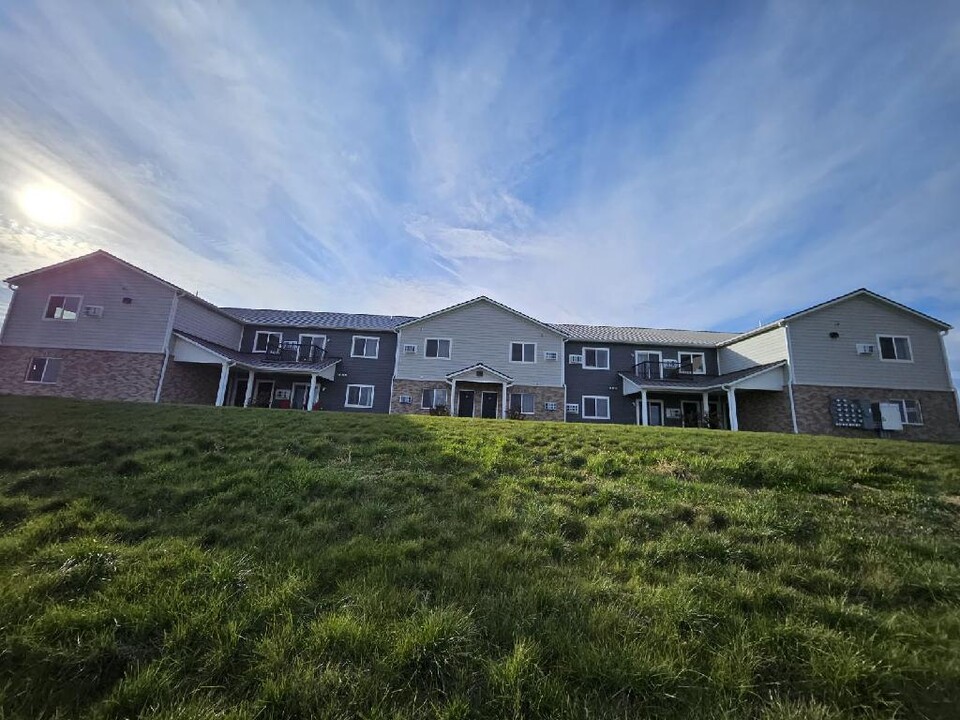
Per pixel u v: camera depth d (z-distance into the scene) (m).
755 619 3.16
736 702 2.46
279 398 25.66
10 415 9.81
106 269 22.09
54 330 21.52
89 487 5.37
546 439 9.61
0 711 2.22
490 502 5.48
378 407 25.70
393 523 4.66
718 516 5.19
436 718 2.26
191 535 4.21
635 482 6.58
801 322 22.12
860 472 7.26
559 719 2.28
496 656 2.71
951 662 2.75
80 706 2.29
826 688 2.58
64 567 3.39
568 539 4.62
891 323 22.30
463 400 24.55
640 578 3.76
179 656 2.60
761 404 23.34
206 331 24.03
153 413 10.77
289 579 3.35
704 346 26.81
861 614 3.27
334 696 2.32
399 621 2.92
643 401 23.72
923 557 4.41
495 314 25.45
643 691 2.47
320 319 27.73
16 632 2.67
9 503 4.72
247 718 2.19
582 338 26.45
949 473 7.43
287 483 5.75
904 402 21.50
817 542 4.63
